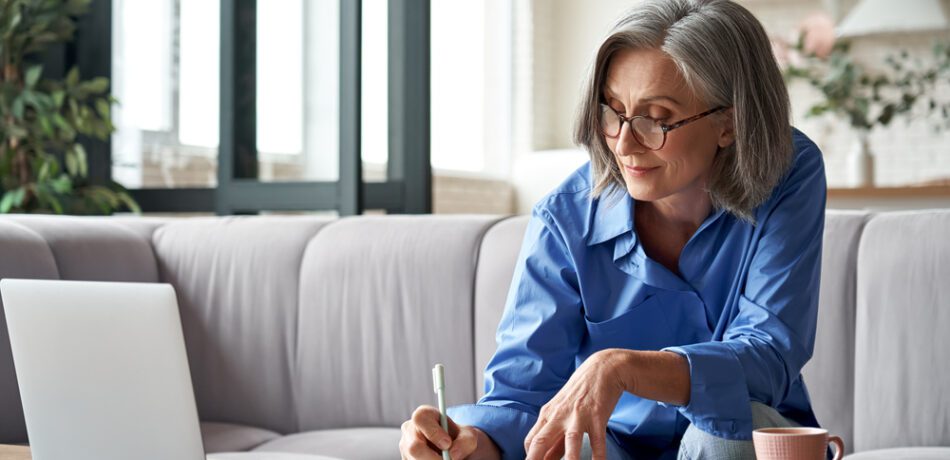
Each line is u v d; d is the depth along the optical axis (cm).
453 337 251
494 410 146
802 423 153
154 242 291
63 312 139
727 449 129
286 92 376
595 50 140
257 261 276
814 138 688
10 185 360
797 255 142
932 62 662
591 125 144
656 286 147
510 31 724
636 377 125
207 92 390
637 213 151
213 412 276
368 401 260
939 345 206
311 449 233
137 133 402
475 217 263
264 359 271
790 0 691
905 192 486
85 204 372
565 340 152
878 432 211
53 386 141
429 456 130
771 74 140
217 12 386
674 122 137
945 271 208
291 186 374
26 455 157
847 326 217
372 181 410
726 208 142
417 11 407
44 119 354
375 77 410
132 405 136
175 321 131
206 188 391
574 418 121
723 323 147
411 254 259
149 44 399
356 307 263
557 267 153
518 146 723
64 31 380
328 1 370
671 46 135
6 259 242
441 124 674
